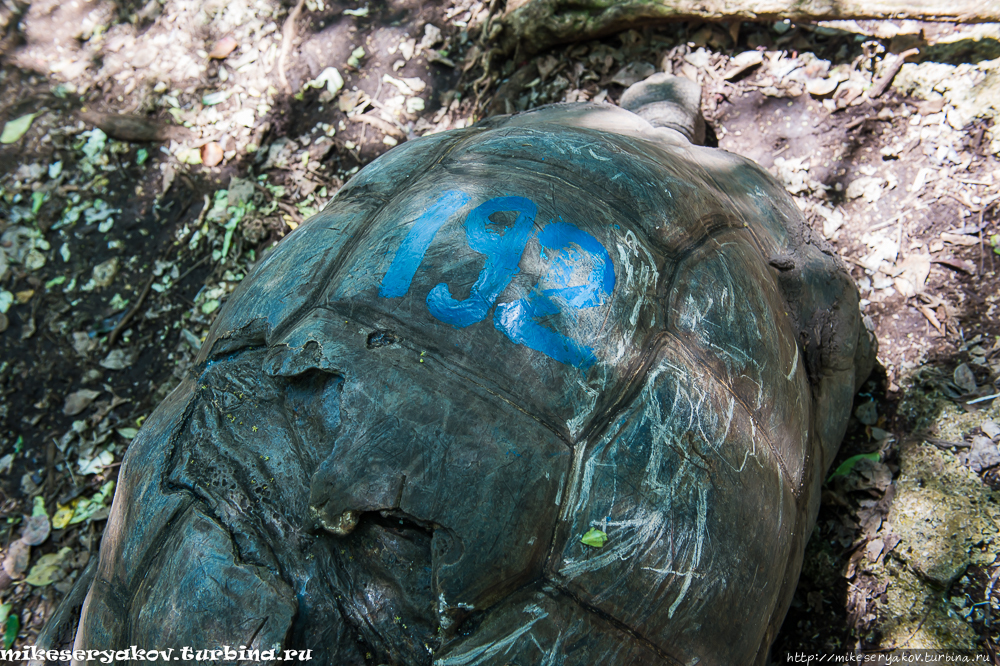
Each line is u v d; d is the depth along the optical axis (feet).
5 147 12.66
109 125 12.53
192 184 11.96
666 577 4.82
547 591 4.58
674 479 4.93
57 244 11.84
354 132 12.01
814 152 9.96
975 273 8.73
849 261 9.27
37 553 9.48
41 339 11.08
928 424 8.12
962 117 9.45
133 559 4.94
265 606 4.40
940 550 7.37
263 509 4.72
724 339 5.58
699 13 10.46
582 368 4.92
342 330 5.02
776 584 5.65
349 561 4.61
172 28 13.41
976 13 8.92
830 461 7.32
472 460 4.54
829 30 10.41
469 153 6.24
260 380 5.18
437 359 4.85
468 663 4.38
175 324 10.96
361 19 13.03
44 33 13.76
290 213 11.40
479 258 5.12
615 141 6.54
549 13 11.11
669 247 5.77
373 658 4.50
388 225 5.52
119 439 10.23
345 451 4.60
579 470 4.73
